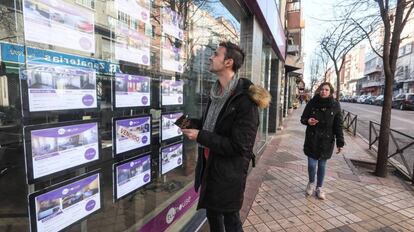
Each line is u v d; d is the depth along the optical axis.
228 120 1.78
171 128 2.61
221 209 1.85
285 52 11.61
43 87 1.29
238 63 1.88
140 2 2.00
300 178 4.74
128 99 1.93
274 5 6.45
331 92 3.75
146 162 2.22
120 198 1.92
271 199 3.83
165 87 2.46
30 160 1.26
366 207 3.63
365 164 5.87
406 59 40.12
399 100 28.19
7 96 1.17
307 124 3.92
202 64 3.44
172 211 2.66
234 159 1.83
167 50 2.47
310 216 3.35
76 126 1.48
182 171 2.92
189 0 2.94
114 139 1.81
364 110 25.34
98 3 1.59
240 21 4.79
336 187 4.35
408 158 6.66
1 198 1.22
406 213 3.47
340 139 3.76
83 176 1.58
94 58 1.58
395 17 4.88
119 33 1.79
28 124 1.24
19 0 1.18
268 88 8.31
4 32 1.14
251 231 2.99
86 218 1.62
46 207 1.37
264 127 7.93
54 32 1.32
